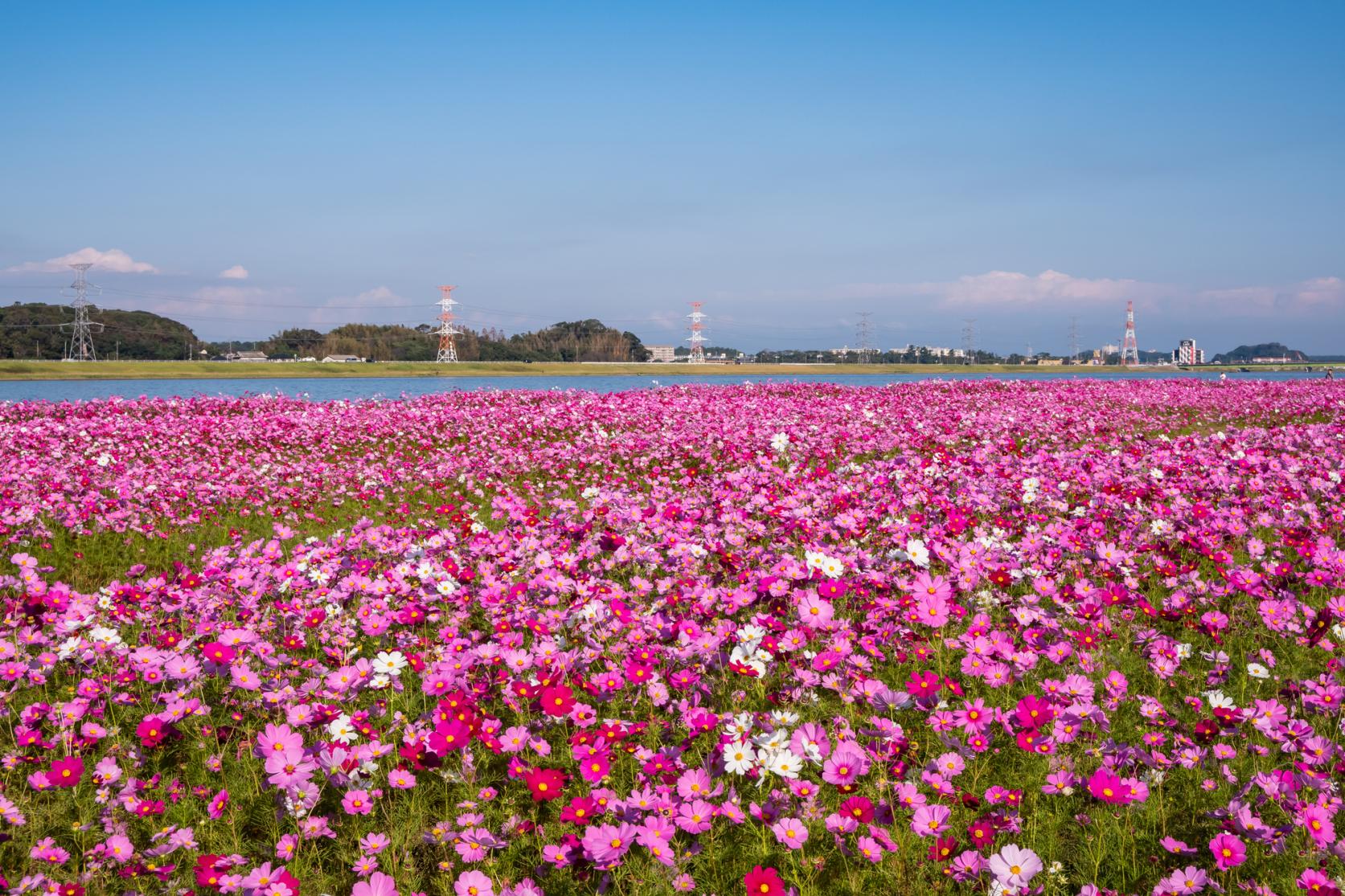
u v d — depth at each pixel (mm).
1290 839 3469
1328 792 3619
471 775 4133
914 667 5180
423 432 19188
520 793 4184
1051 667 5352
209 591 6570
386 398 32344
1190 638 5797
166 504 11094
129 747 4500
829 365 156000
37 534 9484
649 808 3504
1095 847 3605
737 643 5211
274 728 4051
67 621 5410
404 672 5465
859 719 4387
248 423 20062
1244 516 8617
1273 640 5707
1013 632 5703
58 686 5309
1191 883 3188
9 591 6980
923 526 8062
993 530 7984
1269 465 11031
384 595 6266
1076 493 10148
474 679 4961
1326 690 4434
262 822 4047
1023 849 3402
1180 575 6793
